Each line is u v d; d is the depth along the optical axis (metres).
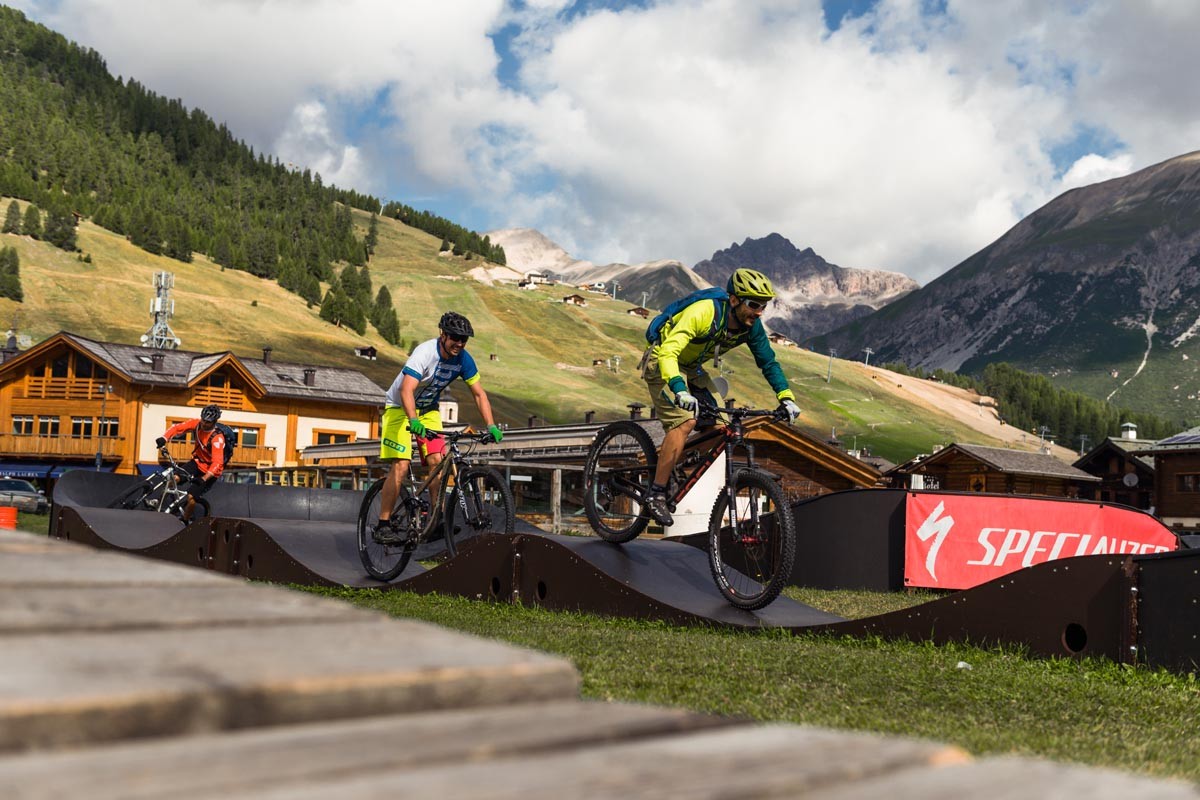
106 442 51.75
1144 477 69.75
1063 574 5.42
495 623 5.91
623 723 0.74
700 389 6.47
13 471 51.88
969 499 12.67
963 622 5.67
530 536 7.02
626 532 6.86
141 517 10.31
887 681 4.30
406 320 195.50
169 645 0.78
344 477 23.05
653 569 6.90
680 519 18.75
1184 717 3.96
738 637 5.77
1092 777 0.64
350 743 0.64
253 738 0.65
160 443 11.17
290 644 0.82
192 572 1.19
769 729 0.76
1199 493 49.97
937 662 5.04
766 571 6.33
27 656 0.72
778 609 6.43
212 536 8.76
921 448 170.12
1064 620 5.41
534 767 0.61
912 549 12.62
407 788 0.54
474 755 0.63
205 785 0.53
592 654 4.55
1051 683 4.53
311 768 0.58
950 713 3.71
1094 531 12.77
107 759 0.57
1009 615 5.56
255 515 11.97
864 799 0.57
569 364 178.00
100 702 0.61
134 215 175.12
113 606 0.93
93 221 178.12
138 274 153.88
